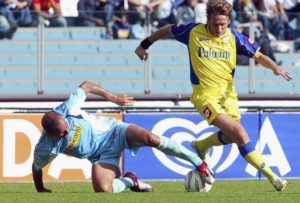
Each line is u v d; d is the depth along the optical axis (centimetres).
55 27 5759
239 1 5875
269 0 5831
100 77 5825
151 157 4634
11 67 5709
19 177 4538
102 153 3394
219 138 3581
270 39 5769
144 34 5841
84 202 2873
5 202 2927
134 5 5853
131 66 5847
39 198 3077
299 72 5809
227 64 3450
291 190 3738
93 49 5834
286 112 4769
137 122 4669
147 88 5828
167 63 5838
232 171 4688
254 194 3312
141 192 3444
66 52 5759
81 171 4584
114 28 5844
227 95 3459
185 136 4684
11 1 5794
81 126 3328
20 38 5731
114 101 3372
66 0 5741
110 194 3222
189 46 3481
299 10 6159
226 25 3403
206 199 2998
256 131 4741
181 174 4653
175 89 5816
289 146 4762
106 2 5847
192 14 5716
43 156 3322
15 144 4538
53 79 5750
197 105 3462
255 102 5756
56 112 3288
